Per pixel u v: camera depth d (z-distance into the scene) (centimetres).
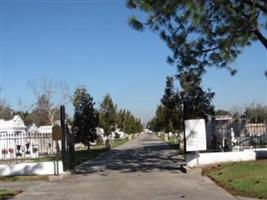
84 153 4912
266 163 2202
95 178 2319
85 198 1636
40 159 3562
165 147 5597
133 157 3866
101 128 8650
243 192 1569
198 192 1661
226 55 2569
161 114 7162
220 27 2433
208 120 4419
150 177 2234
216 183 1875
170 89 4769
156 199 1536
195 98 4572
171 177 2192
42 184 2144
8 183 2225
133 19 2311
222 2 2162
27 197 1728
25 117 9144
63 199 1638
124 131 13350
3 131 4956
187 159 2516
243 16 2308
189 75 2884
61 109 2634
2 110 9088
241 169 2081
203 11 2041
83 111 5744
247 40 2431
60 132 2542
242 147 3020
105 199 1588
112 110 8512
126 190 1797
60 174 2445
